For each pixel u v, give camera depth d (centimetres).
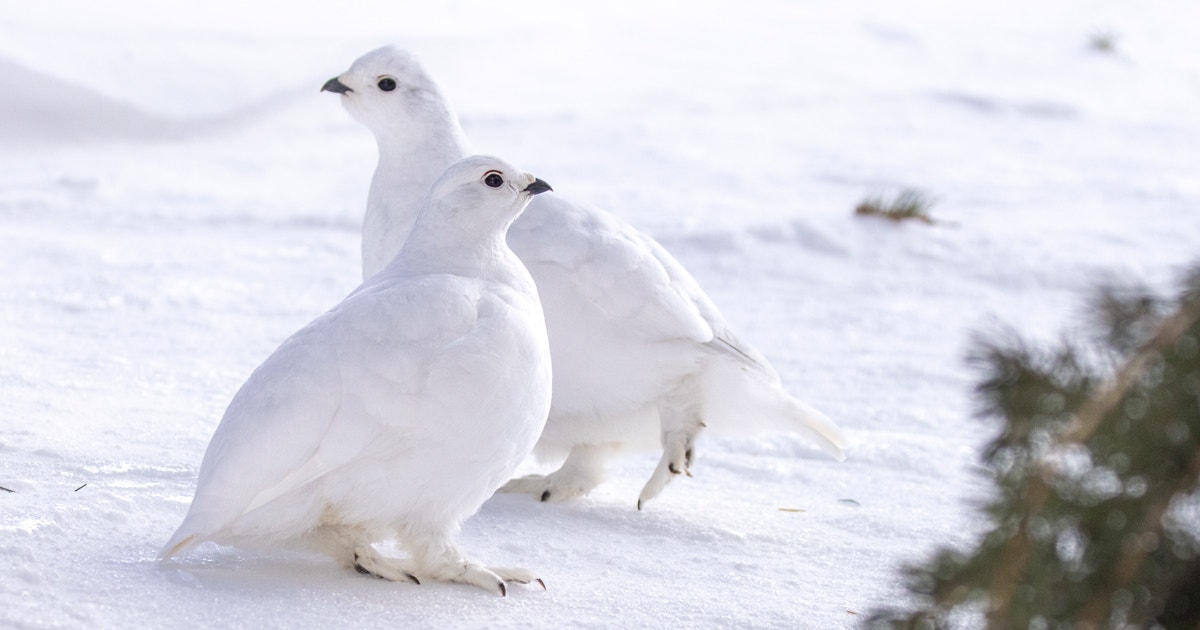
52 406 962
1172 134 3189
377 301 643
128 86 2909
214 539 622
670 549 779
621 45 4003
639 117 3125
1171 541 365
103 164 2497
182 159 2611
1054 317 1695
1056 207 2364
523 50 3766
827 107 3359
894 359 1469
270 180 2473
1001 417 379
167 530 692
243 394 624
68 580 603
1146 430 354
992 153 2880
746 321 1634
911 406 1271
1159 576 365
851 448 1080
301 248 1920
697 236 1992
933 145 2944
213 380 1135
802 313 1686
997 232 2122
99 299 1491
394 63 913
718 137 2933
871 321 1659
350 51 3419
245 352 1288
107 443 859
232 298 1567
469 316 647
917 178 2569
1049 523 372
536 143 2788
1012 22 4850
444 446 625
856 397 1303
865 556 782
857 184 2494
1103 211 2348
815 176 2559
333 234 2041
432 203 701
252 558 674
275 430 600
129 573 620
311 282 1702
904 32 4497
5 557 617
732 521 855
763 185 2444
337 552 660
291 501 616
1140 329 365
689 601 665
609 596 666
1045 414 368
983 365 385
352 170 2598
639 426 882
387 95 912
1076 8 5106
